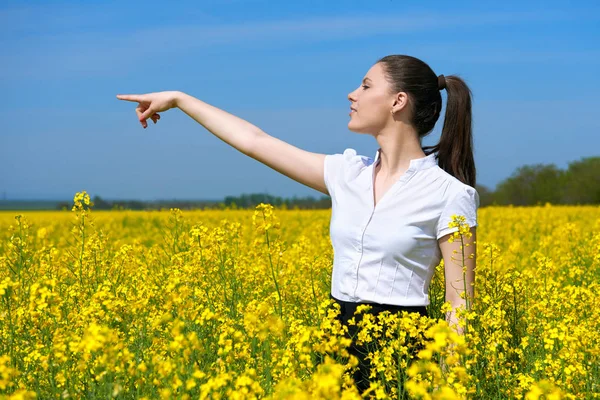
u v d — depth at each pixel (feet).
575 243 32.17
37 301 10.48
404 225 11.44
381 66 11.93
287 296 17.07
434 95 11.98
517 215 69.97
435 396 7.61
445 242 11.57
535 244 41.88
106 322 12.74
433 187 11.57
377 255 11.51
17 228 18.12
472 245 11.58
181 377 9.33
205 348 11.41
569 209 83.82
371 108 11.83
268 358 10.35
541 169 179.73
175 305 11.96
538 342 13.70
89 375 10.30
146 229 59.21
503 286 15.35
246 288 17.79
